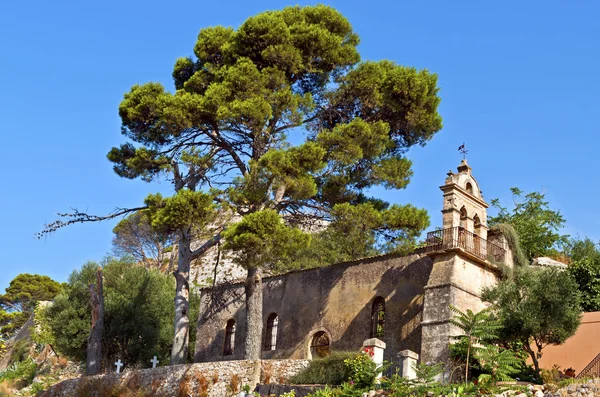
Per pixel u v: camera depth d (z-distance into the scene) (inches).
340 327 1167.0
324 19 1216.2
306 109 1116.5
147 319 1593.3
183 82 1331.2
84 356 1565.0
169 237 1107.9
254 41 1153.4
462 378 912.3
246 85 1099.3
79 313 1583.4
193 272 2206.0
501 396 743.7
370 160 1157.1
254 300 1092.5
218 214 1059.9
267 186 1045.2
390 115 1179.3
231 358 1333.7
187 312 1240.2
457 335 973.2
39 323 1813.5
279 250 997.2
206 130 1175.0
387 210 1107.3
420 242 1139.9
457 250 1029.2
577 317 917.2
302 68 1151.0
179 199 1032.2
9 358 2032.5
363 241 1085.8
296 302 1256.8
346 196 1163.3
